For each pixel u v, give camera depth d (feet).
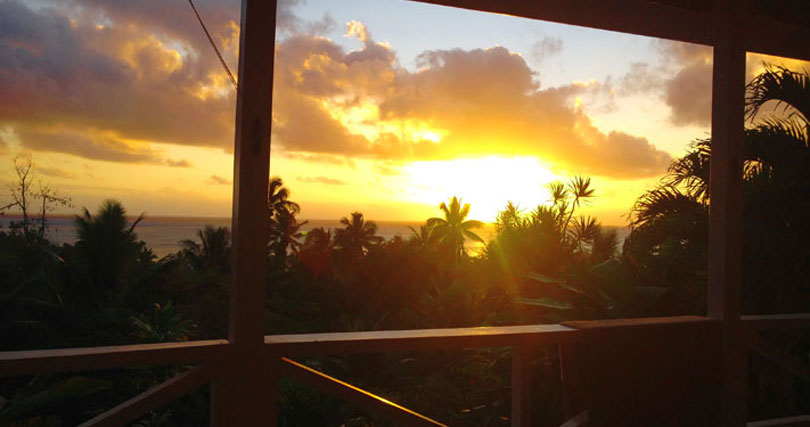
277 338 6.10
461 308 52.75
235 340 5.79
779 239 14.15
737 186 8.43
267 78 5.95
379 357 48.91
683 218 16.90
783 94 14.89
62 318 58.23
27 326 55.52
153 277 67.67
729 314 8.28
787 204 14.32
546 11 8.26
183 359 5.56
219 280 74.08
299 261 101.09
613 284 17.40
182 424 38.22
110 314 58.90
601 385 7.22
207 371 5.68
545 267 32.14
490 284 38.99
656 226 17.76
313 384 6.04
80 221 66.69
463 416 31.14
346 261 132.36
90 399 43.14
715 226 8.53
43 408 41.83
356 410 33.83
